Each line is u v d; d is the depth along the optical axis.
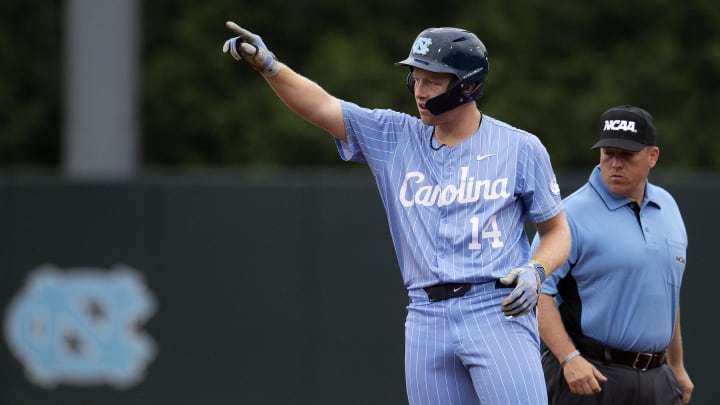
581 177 29.08
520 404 16.45
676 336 20.84
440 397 16.95
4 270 32.81
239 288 31.59
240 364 31.52
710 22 57.97
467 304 16.58
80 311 32.50
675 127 55.72
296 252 31.34
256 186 31.58
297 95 17.22
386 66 56.66
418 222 16.95
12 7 60.38
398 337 30.78
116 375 32.25
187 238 31.88
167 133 59.38
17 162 61.00
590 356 19.88
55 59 61.00
